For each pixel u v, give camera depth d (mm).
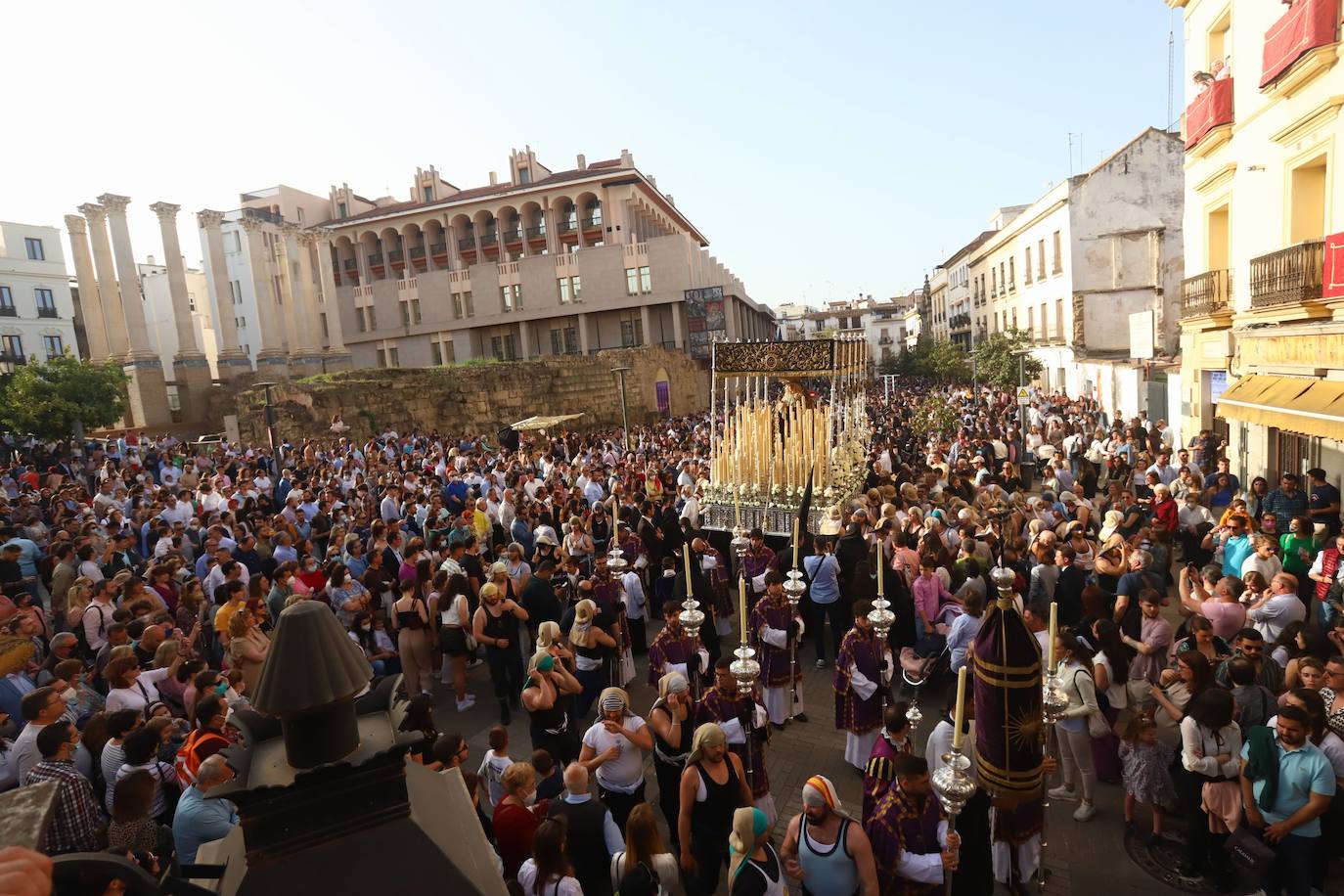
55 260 46625
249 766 1428
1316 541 9133
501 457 23391
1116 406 27328
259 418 30516
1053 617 3994
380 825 1430
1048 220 36281
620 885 4148
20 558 10617
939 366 52062
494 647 8391
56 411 27891
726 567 12102
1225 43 15773
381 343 54781
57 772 4906
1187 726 5375
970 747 5051
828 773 7242
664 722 5906
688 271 50094
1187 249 17578
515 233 55625
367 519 12641
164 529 12266
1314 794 4797
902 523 10766
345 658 1439
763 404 15305
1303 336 11891
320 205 60906
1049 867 5797
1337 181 11344
